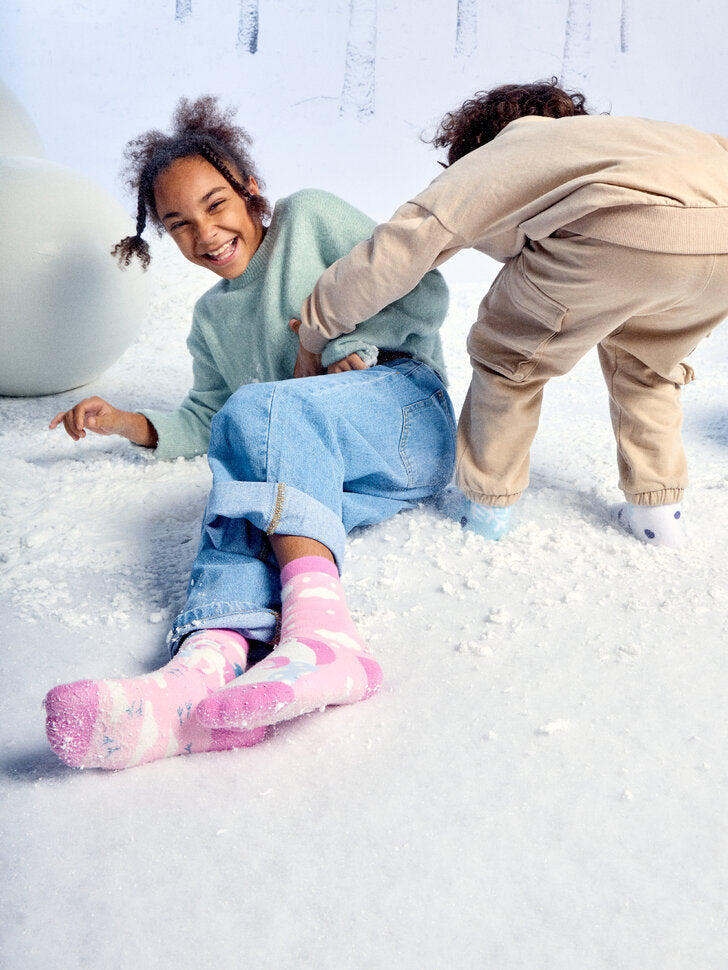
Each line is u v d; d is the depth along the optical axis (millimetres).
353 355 1251
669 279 967
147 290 1946
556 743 828
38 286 1721
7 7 3598
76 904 671
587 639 985
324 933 644
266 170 3529
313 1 3645
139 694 795
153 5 3639
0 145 2291
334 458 1061
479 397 1155
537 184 1004
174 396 1924
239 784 790
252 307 1406
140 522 1297
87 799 775
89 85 3646
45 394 1923
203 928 649
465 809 753
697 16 3666
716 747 820
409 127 3689
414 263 1070
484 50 3693
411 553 1178
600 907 661
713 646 968
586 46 3693
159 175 1291
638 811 748
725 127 3734
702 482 1385
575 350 1093
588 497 1336
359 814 750
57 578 1140
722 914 654
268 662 836
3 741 851
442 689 911
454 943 634
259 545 998
